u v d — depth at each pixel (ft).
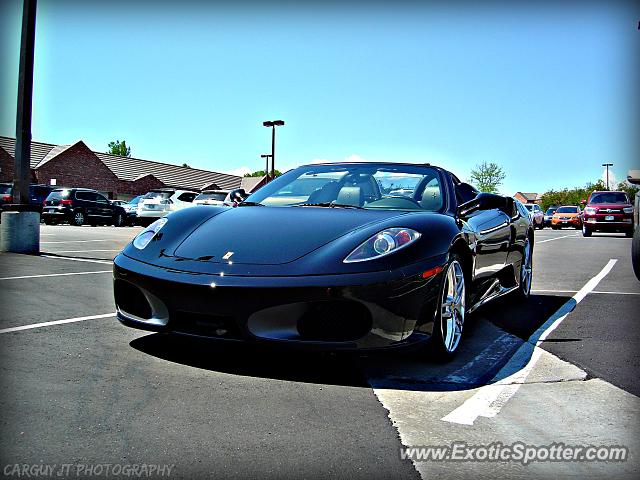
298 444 6.85
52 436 6.86
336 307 8.83
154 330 9.54
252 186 183.52
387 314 8.88
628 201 63.67
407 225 10.05
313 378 9.27
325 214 10.94
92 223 78.07
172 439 6.89
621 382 9.37
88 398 8.10
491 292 14.42
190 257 9.68
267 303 8.68
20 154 26.81
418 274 9.27
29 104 26.84
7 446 6.57
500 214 14.80
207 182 170.91
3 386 8.48
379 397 8.50
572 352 11.25
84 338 11.30
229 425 7.33
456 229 10.70
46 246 33.27
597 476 6.28
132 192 142.72
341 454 6.63
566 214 101.14
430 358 10.27
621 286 20.76
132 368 9.49
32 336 11.39
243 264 9.21
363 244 9.43
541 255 34.99
